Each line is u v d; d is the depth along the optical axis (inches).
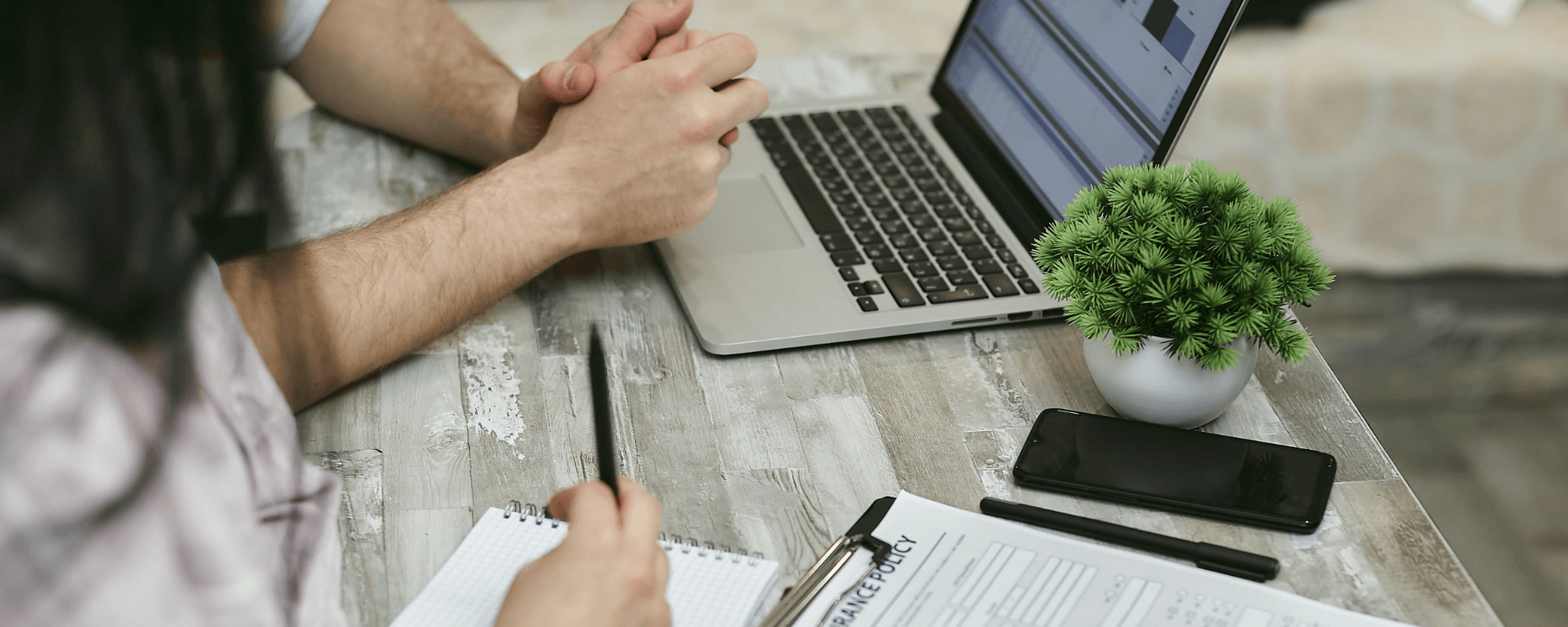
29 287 12.1
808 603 22.5
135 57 12.2
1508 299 90.8
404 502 25.4
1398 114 87.7
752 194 36.3
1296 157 89.4
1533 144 88.4
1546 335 88.4
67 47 11.4
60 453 13.0
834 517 25.3
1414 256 92.4
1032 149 36.4
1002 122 38.2
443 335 30.5
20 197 11.4
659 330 31.2
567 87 32.9
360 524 24.8
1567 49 89.2
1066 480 26.0
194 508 15.4
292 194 35.7
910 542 24.0
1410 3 96.0
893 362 30.2
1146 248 25.6
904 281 32.3
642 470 26.5
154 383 14.0
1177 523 25.2
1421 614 23.1
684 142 31.6
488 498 25.7
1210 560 23.8
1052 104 36.1
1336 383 29.7
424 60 38.4
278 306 26.7
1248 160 89.1
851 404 28.8
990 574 23.1
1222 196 25.8
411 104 38.0
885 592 22.7
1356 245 92.1
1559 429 80.0
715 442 27.4
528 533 24.3
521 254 31.2
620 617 19.3
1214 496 25.5
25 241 11.7
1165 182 26.2
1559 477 77.8
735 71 33.1
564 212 31.9
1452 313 88.7
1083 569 23.2
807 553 24.3
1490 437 80.0
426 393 28.6
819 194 36.3
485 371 29.5
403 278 29.0
